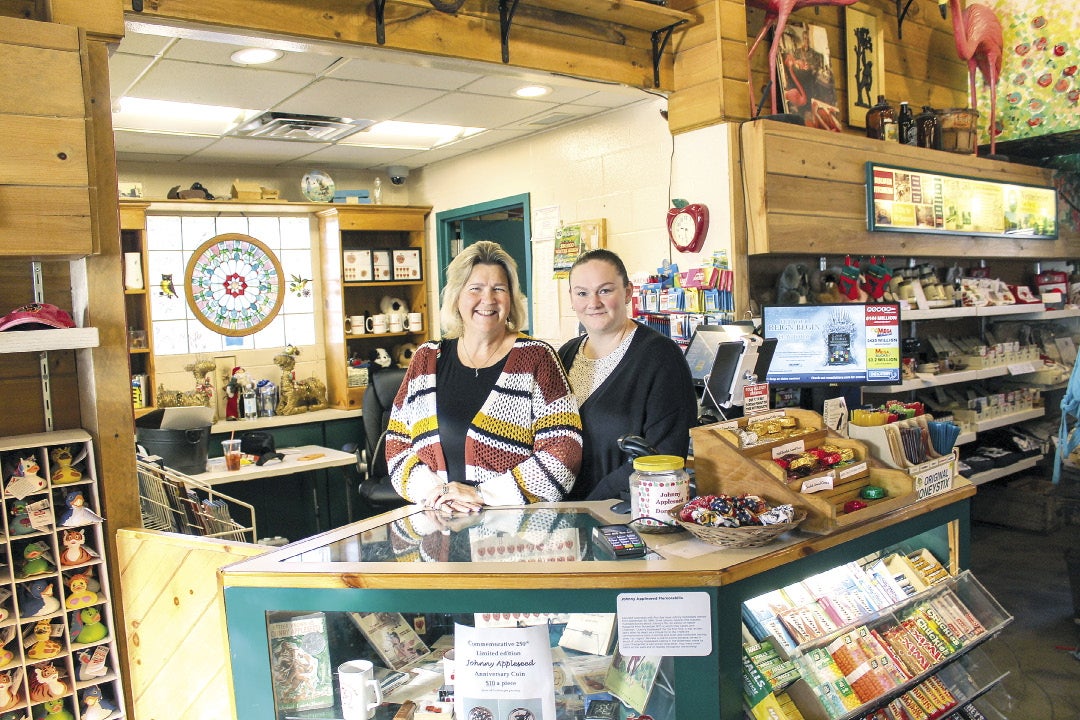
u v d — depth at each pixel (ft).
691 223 12.56
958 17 16.19
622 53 12.18
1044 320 20.04
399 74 11.36
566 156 15.26
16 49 6.70
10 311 7.95
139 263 15.72
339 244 17.74
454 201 18.40
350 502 15.69
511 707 5.16
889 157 14.08
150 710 7.21
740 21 12.39
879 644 6.34
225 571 5.26
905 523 6.31
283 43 9.55
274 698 5.27
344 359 17.81
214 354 17.22
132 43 9.70
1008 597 12.94
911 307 14.37
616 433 7.34
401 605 5.00
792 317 10.24
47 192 6.85
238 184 16.66
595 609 4.91
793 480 5.81
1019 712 9.50
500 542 5.62
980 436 17.87
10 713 6.90
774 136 12.06
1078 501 11.80
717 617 4.90
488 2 10.78
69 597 7.14
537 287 16.24
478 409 7.04
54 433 7.73
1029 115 17.19
